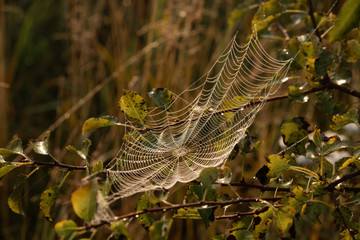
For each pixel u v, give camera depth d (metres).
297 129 2.40
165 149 2.62
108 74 5.64
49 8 6.49
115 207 4.56
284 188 2.15
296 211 1.84
